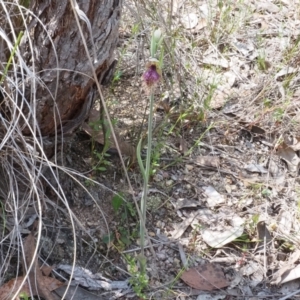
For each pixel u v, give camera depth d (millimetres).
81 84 1645
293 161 1875
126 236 1731
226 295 1700
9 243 1667
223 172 1841
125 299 1677
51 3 1595
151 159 1810
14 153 1652
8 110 1646
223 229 1764
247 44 2066
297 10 2162
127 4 1842
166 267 1716
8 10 1621
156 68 1545
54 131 1684
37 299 1653
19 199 1693
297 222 1787
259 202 1810
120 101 1887
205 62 2010
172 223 1765
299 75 2004
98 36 1620
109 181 1778
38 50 1621
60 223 1713
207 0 2143
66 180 1740
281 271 1725
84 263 1695
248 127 1909
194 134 1887
